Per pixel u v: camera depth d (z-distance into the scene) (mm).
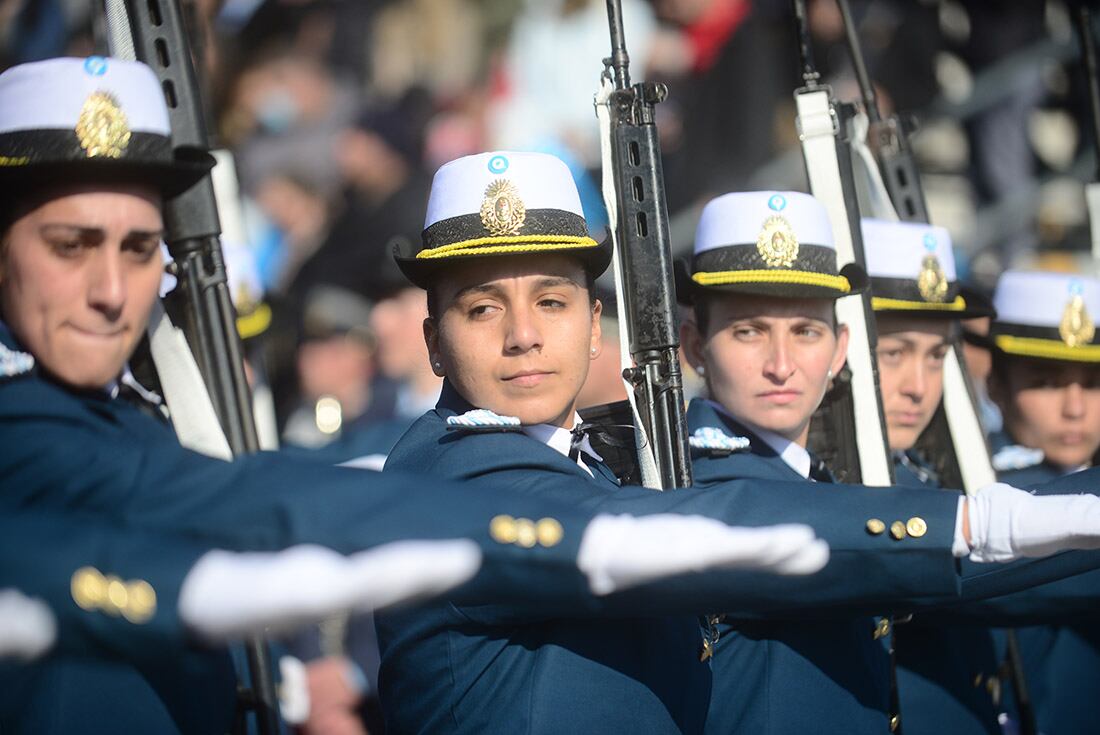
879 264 21172
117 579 10102
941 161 42406
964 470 22172
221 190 22609
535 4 41938
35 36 37969
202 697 14195
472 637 15008
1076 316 23406
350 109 42094
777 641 17141
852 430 19578
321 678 26844
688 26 40156
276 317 32125
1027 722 22734
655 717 15164
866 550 14359
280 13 42094
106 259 13258
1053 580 17812
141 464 12195
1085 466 23938
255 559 9914
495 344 15188
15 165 12961
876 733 17609
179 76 16141
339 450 24719
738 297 18031
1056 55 42500
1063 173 42469
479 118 42188
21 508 12023
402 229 39719
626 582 11312
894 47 41469
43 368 13359
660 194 16609
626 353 16609
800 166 39281
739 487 14578
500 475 14695
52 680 13344
